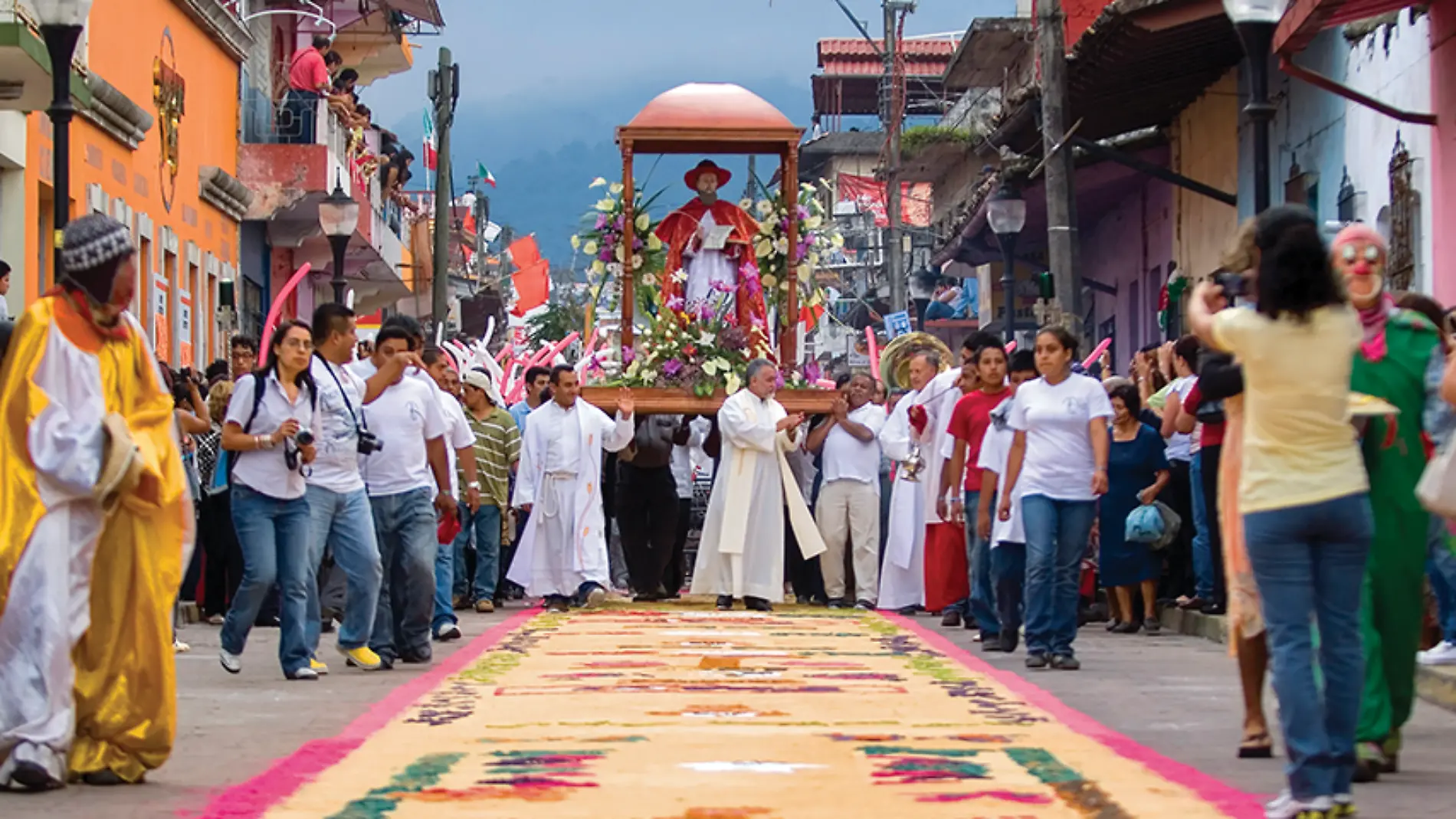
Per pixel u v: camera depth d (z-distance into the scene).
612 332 21.09
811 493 20.12
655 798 6.93
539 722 9.13
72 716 7.33
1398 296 8.72
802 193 20.56
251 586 11.45
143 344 7.70
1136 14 20.39
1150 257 29.17
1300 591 6.84
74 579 7.36
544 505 18.05
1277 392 6.88
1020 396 12.54
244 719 9.55
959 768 7.64
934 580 16.48
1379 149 17.59
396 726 9.00
